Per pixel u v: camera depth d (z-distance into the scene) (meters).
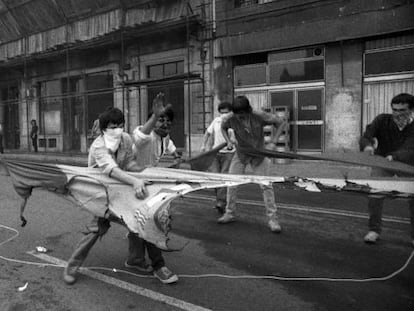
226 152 5.74
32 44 18.38
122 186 3.50
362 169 3.59
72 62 17.42
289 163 4.36
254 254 4.40
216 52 12.90
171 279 3.63
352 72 10.75
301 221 5.68
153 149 3.93
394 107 4.18
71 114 18.09
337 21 10.62
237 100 5.04
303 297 3.35
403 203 6.55
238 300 3.31
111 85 16.36
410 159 3.89
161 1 13.89
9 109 20.98
